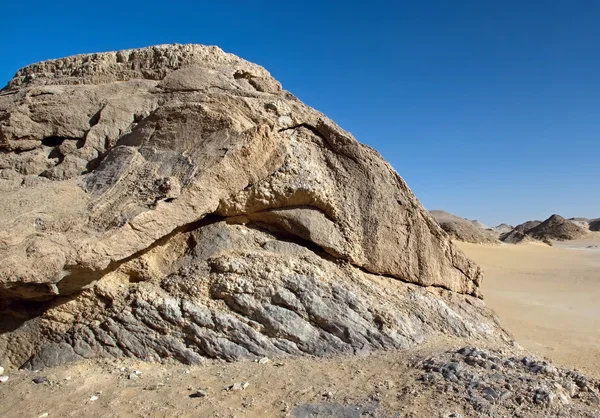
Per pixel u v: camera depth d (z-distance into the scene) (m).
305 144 9.09
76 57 10.65
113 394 6.03
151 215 7.25
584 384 6.38
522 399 5.63
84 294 7.29
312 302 7.61
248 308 7.43
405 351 7.39
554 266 31.08
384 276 8.84
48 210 7.21
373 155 9.07
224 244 8.11
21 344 7.21
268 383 6.30
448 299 9.21
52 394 6.06
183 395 5.98
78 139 9.41
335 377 6.44
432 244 9.16
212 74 9.59
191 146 8.34
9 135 9.20
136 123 9.27
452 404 5.55
